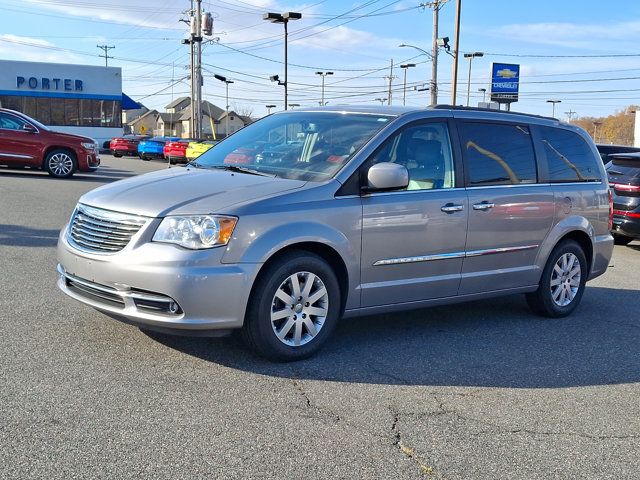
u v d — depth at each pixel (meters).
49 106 44.66
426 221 5.35
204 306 4.31
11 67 43.19
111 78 46.22
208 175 5.15
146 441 3.47
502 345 5.63
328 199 4.84
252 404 4.03
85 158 18.12
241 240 4.40
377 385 4.49
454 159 5.68
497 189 5.92
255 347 4.64
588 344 5.82
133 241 4.37
